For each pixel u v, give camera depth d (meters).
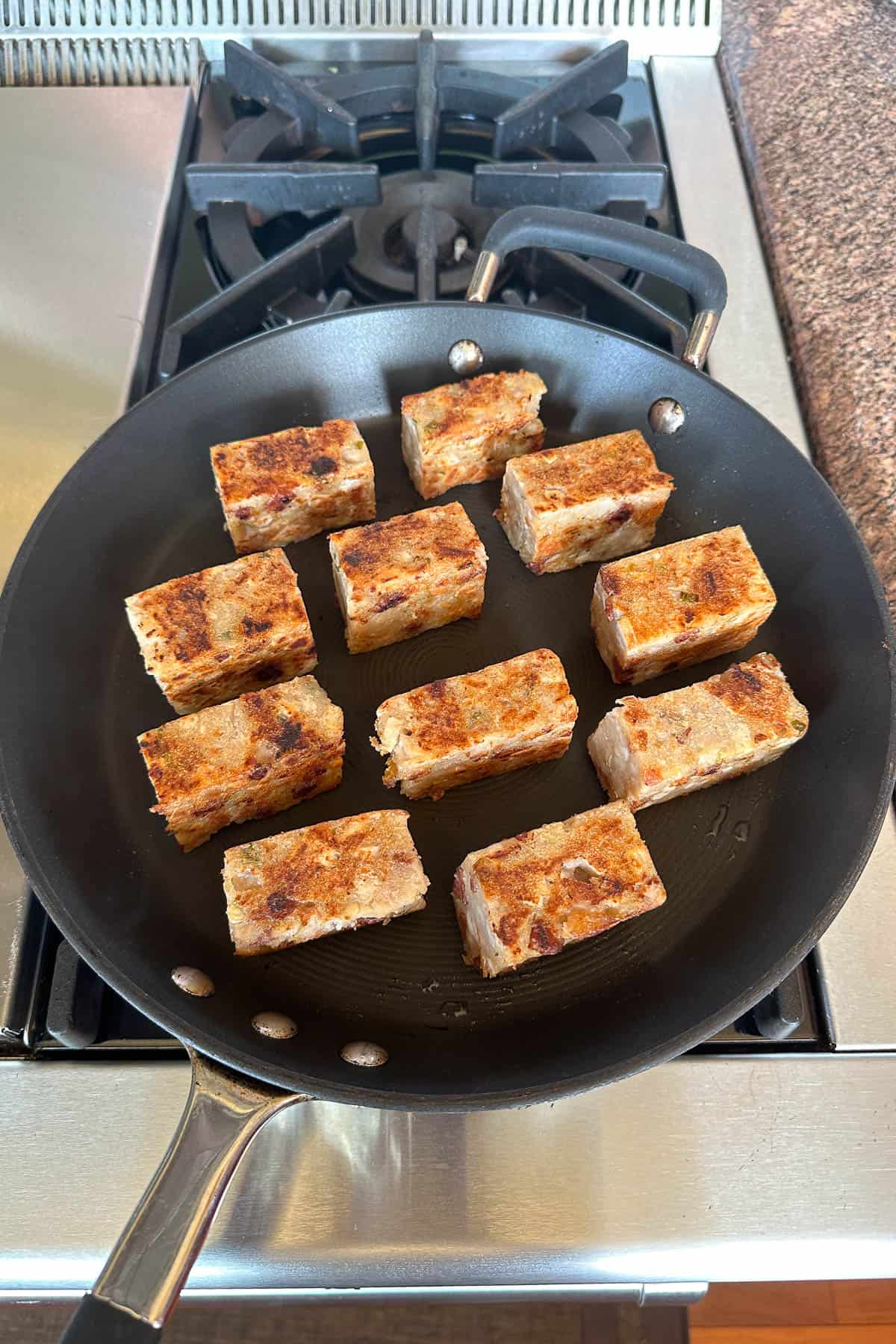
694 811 0.39
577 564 0.45
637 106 0.54
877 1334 0.51
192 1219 0.28
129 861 0.38
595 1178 0.33
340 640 0.43
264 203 0.48
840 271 0.49
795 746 0.40
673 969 0.36
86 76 0.55
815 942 0.33
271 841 0.37
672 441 0.44
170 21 0.54
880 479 0.44
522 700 0.39
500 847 0.36
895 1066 0.34
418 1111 0.29
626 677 0.41
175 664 0.39
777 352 0.48
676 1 0.54
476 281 0.43
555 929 0.35
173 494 0.44
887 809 0.35
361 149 0.53
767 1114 0.34
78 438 0.44
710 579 0.40
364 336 0.44
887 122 0.53
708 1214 0.33
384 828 0.37
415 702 0.39
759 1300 0.51
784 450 0.41
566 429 0.46
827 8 0.56
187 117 0.53
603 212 0.49
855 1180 0.33
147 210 0.49
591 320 0.48
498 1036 0.35
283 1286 0.33
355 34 0.54
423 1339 0.41
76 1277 0.32
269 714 0.38
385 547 0.41
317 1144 0.33
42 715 0.37
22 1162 0.33
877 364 0.46
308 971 0.36
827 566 0.40
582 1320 0.42
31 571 0.38
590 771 0.41
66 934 0.32
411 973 0.37
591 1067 0.31
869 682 0.37
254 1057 0.30
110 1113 0.33
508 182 0.48
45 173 0.50
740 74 0.54
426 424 0.43
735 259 0.50
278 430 0.46
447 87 0.52
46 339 0.46
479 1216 0.32
